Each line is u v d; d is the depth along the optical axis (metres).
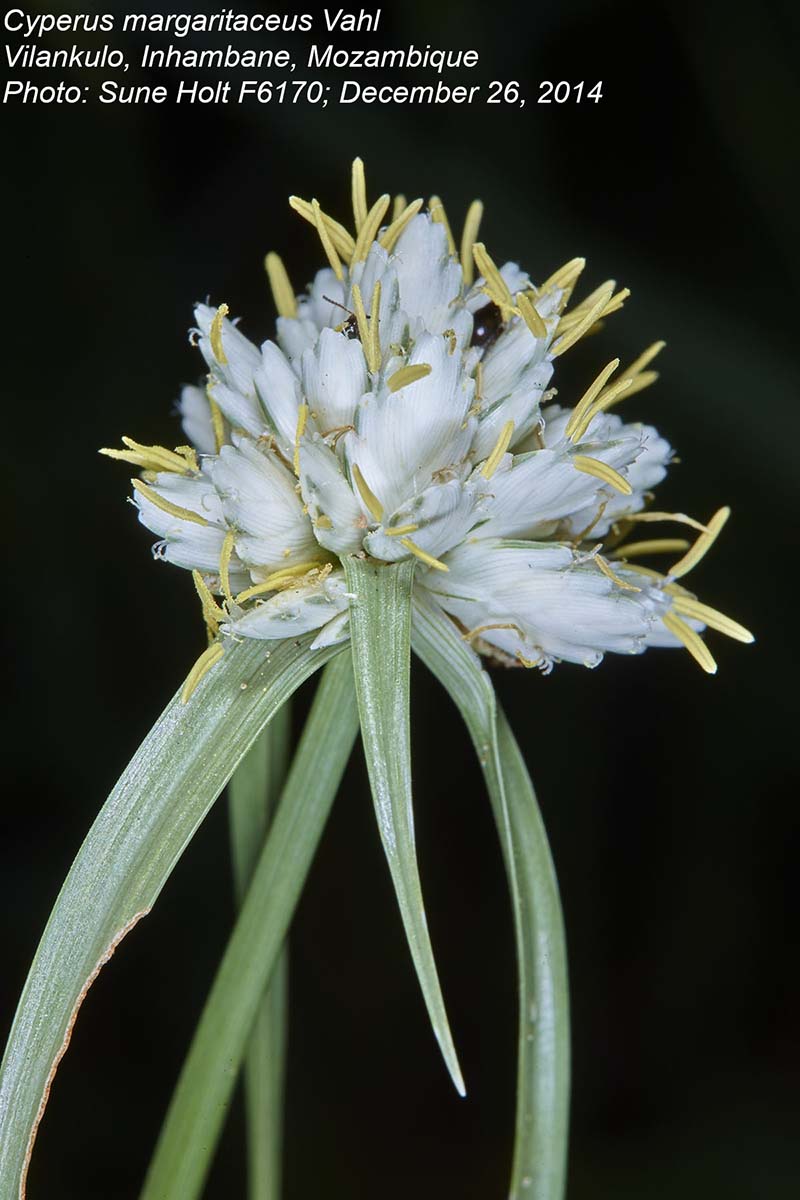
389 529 0.17
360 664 0.17
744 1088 0.23
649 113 0.24
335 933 0.24
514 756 0.18
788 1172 0.23
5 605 0.23
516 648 0.17
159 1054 0.23
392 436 0.17
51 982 0.16
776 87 0.24
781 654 0.24
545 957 0.17
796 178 0.24
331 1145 0.23
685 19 0.24
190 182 0.24
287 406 0.17
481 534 0.17
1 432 0.23
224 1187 0.23
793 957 0.24
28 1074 0.16
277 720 0.18
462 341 0.17
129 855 0.17
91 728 0.23
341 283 0.17
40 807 0.23
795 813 0.24
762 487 0.24
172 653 0.24
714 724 0.24
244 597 0.17
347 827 0.24
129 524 0.23
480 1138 0.24
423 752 0.25
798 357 0.24
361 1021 0.24
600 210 0.24
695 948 0.24
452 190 0.24
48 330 0.23
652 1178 0.23
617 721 0.25
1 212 0.23
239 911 0.18
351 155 0.23
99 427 0.23
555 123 0.24
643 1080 0.24
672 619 0.17
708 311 0.24
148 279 0.24
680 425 0.24
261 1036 0.18
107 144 0.23
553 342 0.17
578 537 0.17
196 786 0.17
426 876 0.24
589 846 0.25
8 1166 0.16
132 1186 0.23
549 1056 0.17
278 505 0.17
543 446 0.17
